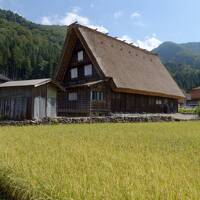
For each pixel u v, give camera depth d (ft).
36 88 56.24
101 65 75.77
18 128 43.21
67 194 11.00
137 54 102.47
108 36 92.32
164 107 100.68
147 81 88.79
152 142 28.84
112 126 51.06
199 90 204.13
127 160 17.97
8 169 14.69
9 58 240.94
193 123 64.69
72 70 88.28
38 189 11.93
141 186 11.60
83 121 59.72
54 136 32.58
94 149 22.48
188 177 13.69
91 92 73.36
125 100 83.35
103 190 11.20
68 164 16.02
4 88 59.16
